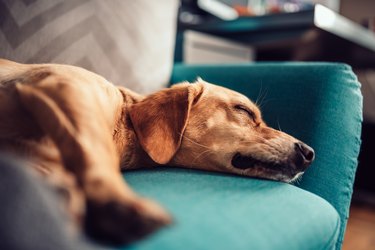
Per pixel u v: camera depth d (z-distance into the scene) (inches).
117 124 38.7
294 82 47.5
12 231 15.1
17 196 16.1
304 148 40.5
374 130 112.2
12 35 44.2
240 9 116.4
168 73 62.5
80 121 24.8
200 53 83.3
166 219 19.0
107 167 22.4
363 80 131.2
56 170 28.6
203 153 41.3
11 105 30.1
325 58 109.2
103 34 52.6
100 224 18.5
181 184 30.4
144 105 39.9
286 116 46.8
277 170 40.0
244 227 23.4
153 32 59.7
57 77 30.5
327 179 41.8
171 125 39.8
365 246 72.5
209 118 42.4
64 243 16.3
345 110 43.3
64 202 20.5
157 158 37.9
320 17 77.4
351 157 43.4
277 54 104.5
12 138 30.8
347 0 139.9
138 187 28.8
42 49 46.2
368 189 113.4
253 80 52.6
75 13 50.1
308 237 26.6
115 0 55.7
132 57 55.7
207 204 25.6
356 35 90.2
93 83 35.0
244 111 44.2
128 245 18.8
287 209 28.5
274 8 117.5
